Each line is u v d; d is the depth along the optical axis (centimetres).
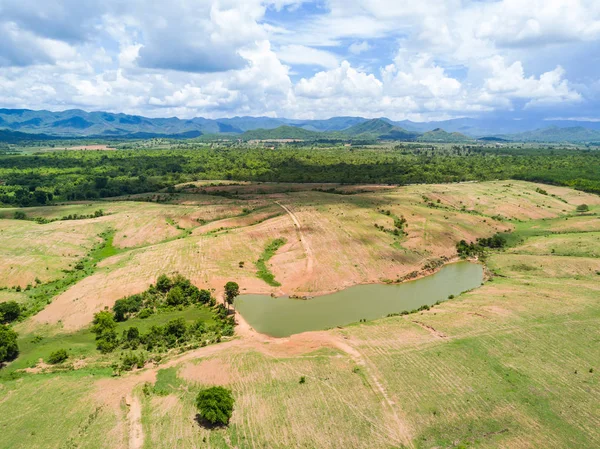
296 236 12456
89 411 5341
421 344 6931
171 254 10869
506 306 8400
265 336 7669
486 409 5422
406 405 5469
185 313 8569
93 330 7781
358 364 6356
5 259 10569
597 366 6334
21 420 5188
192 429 5031
